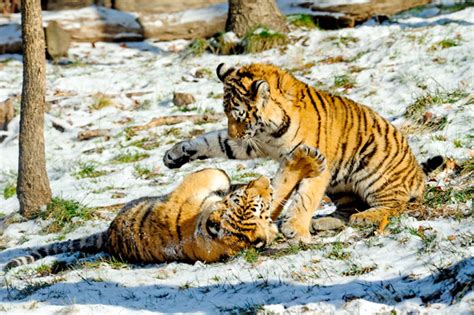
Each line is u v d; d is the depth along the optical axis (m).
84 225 13.71
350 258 9.70
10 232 13.92
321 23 25.83
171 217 10.71
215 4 27.83
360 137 11.66
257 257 10.09
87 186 16.05
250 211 10.22
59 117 20.70
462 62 19.28
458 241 9.65
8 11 28.11
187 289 9.43
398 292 8.38
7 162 18.52
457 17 23.06
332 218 11.76
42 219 14.09
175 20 27.23
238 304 8.66
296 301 8.52
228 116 11.34
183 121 19.31
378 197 11.78
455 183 12.80
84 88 22.72
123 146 18.39
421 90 18.14
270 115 10.99
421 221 10.73
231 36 24.72
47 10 27.80
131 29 27.12
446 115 15.89
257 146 11.45
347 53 22.28
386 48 21.50
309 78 20.86
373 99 18.30
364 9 25.69
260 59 23.23
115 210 14.29
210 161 16.62
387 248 9.88
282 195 10.92
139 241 10.88
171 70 23.66
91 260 11.44
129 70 24.14
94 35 26.86
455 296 7.90
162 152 17.70
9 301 9.71
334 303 8.21
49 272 11.23
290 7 26.61
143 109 20.81
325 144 11.40
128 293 9.52
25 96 14.28
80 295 9.60
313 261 9.78
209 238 10.20
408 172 11.90
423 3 26.44
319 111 11.40
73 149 18.77
